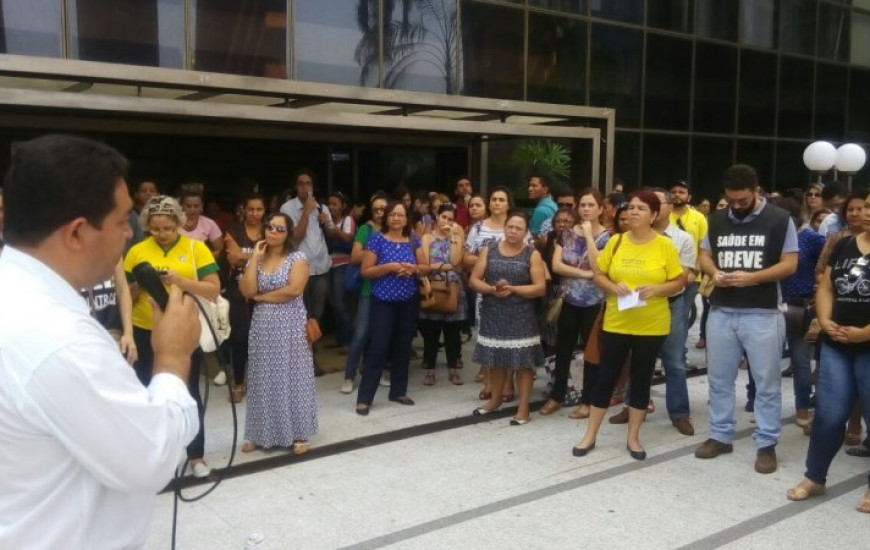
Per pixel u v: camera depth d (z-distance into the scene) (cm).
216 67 828
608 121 979
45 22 720
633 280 504
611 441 555
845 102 1728
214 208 862
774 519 425
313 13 906
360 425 584
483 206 753
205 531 404
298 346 514
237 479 475
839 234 538
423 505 439
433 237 696
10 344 138
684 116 1411
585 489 465
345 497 450
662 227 601
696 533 407
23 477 141
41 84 694
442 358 811
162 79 637
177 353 171
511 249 584
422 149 1127
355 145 1061
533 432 574
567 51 1213
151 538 395
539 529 409
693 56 1411
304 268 516
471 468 498
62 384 137
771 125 1573
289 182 1011
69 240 147
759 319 495
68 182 144
